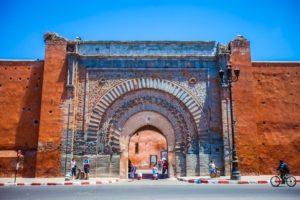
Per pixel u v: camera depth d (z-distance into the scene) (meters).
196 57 22.05
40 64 22.45
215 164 20.61
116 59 21.92
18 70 22.33
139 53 22.28
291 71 22.72
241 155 20.36
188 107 21.38
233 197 10.06
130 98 21.69
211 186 14.62
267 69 22.69
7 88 22.03
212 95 21.59
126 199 9.71
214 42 22.53
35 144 21.19
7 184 16.50
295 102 22.30
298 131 21.89
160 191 12.27
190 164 20.73
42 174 19.97
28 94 21.98
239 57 21.83
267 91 22.38
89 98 21.41
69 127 20.50
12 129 21.47
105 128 21.11
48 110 20.75
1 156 20.67
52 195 11.06
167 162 22.34
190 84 21.75
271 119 21.98
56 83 21.12
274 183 16.42
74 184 16.83
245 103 21.08
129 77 21.73
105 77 21.70
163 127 21.59
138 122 21.58
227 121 20.78
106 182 17.66
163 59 21.98
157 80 21.72
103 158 20.70
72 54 21.38
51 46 21.69
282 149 21.58
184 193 11.43
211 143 20.91
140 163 43.50
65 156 20.17
